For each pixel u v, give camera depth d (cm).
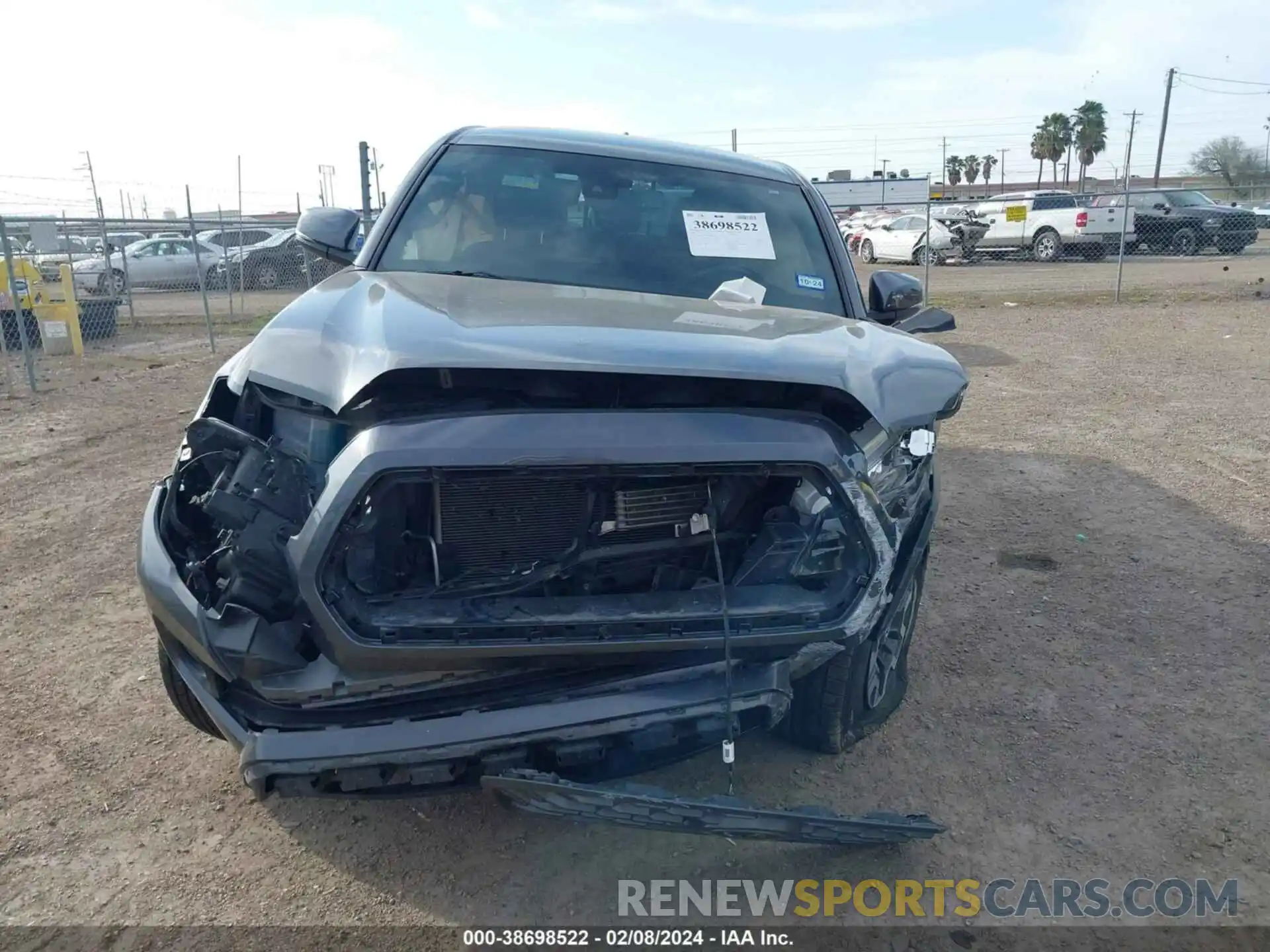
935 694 388
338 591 230
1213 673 405
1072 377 1034
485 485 243
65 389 1064
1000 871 289
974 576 504
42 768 332
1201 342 1238
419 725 236
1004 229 2477
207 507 246
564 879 283
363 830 303
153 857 288
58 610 464
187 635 247
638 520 252
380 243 371
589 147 420
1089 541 552
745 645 247
